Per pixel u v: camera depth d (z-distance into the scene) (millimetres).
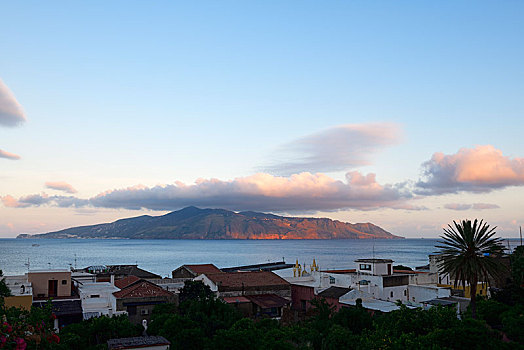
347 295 70438
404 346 34094
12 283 65438
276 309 70125
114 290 69500
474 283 54062
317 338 43188
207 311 52531
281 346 39031
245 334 40875
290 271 166625
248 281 76000
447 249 56750
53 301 62156
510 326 41344
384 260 82938
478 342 34156
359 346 37375
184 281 79812
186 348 41906
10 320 20766
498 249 55594
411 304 67562
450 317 38844
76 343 43875
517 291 64375
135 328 48531
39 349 19984
